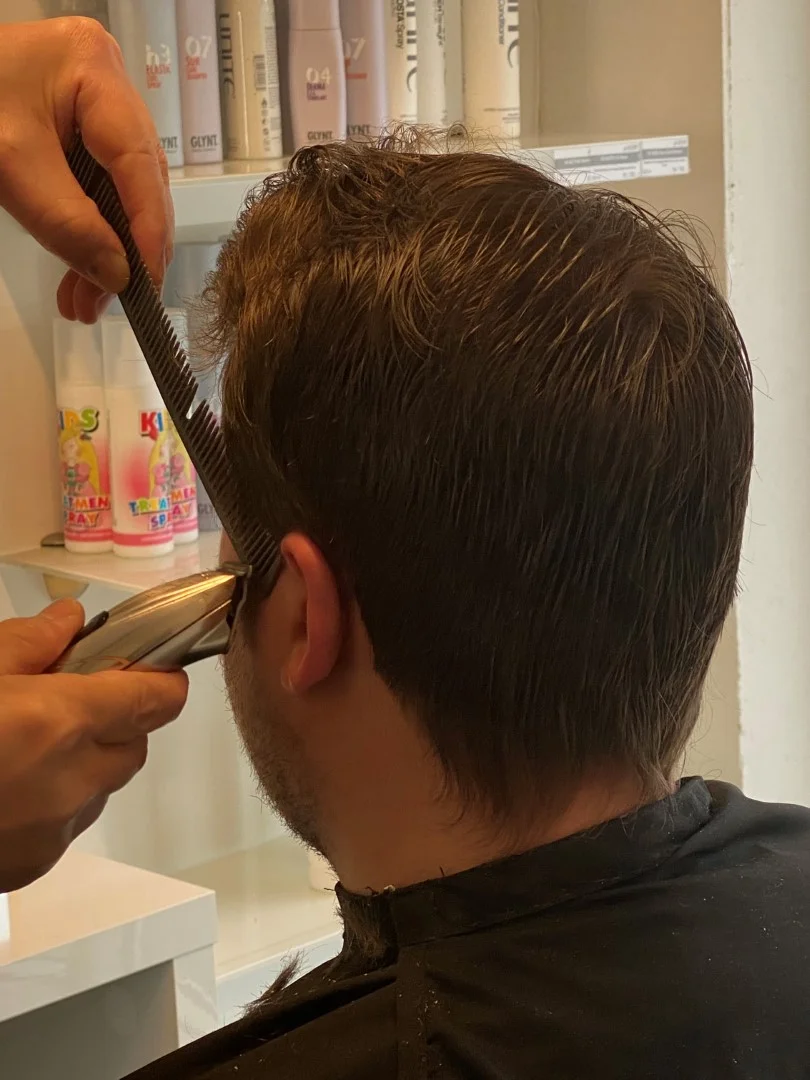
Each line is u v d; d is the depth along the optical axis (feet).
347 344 1.81
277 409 1.89
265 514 1.98
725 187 4.85
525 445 1.75
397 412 1.78
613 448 1.76
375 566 1.87
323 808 2.08
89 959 3.24
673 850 1.93
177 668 2.16
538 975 1.79
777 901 1.89
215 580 2.06
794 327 5.28
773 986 1.80
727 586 1.98
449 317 1.76
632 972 1.78
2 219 3.97
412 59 4.27
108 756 2.14
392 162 1.97
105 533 4.09
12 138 2.31
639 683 1.90
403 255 1.80
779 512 5.41
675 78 4.87
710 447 1.84
